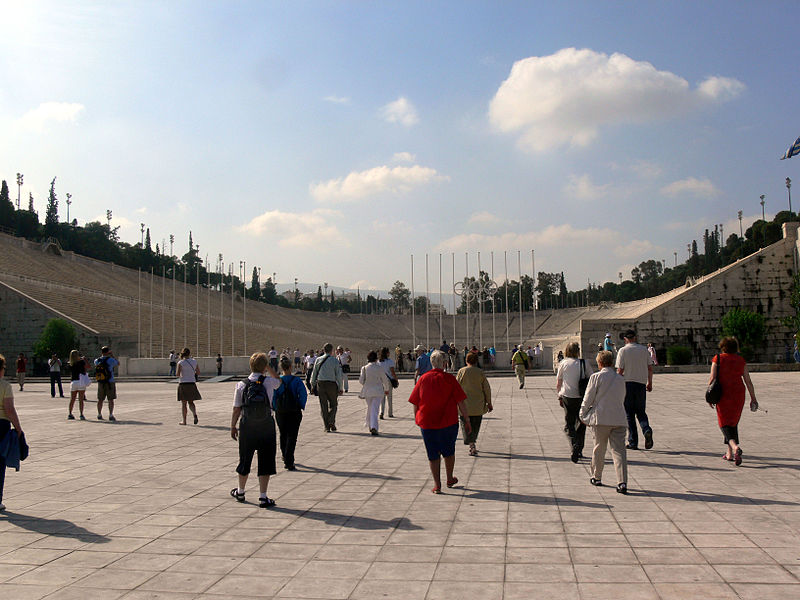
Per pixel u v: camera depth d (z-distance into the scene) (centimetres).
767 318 5312
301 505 915
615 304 10525
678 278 13988
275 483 1073
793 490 930
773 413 1883
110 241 11862
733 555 650
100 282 8075
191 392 1934
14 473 1173
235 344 8125
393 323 13638
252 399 931
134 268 11612
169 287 9800
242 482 935
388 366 2027
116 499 962
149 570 645
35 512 884
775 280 5331
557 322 11381
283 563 661
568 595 555
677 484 990
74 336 5369
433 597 560
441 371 1012
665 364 5278
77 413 2280
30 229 9756
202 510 891
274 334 9931
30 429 1823
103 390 2031
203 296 10319
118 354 5681
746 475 1041
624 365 1327
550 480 1048
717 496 905
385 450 1412
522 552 679
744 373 1170
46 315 5781
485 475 1102
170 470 1200
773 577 586
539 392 2989
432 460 980
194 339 7662
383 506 897
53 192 10550
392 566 645
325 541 736
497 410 2197
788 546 676
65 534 776
